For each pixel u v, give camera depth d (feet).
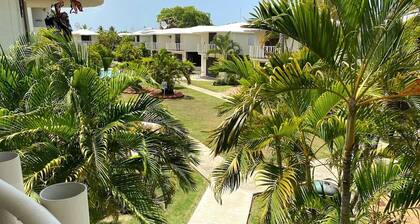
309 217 15.75
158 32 136.15
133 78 17.01
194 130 47.19
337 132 15.44
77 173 13.56
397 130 13.46
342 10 10.61
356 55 11.34
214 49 100.73
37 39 19.86
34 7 31.07
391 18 10.69
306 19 10.55
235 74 16.57
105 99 16.21
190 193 27.22
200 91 81.87
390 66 11.46
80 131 14.19
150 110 16.67
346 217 14.03
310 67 12.12
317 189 17.29
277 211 13.28
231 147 12.86
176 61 76.02
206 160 33.14
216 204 25.86
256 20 11.06
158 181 15.33
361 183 15.02
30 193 12.01
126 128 15.67
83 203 3.81
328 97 12.96
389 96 11.85
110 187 13.91
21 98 16.51
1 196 3.03
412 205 14.03
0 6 20.29
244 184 28.71
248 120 13.39
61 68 16.35
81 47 18.65
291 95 14.38
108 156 15.12
